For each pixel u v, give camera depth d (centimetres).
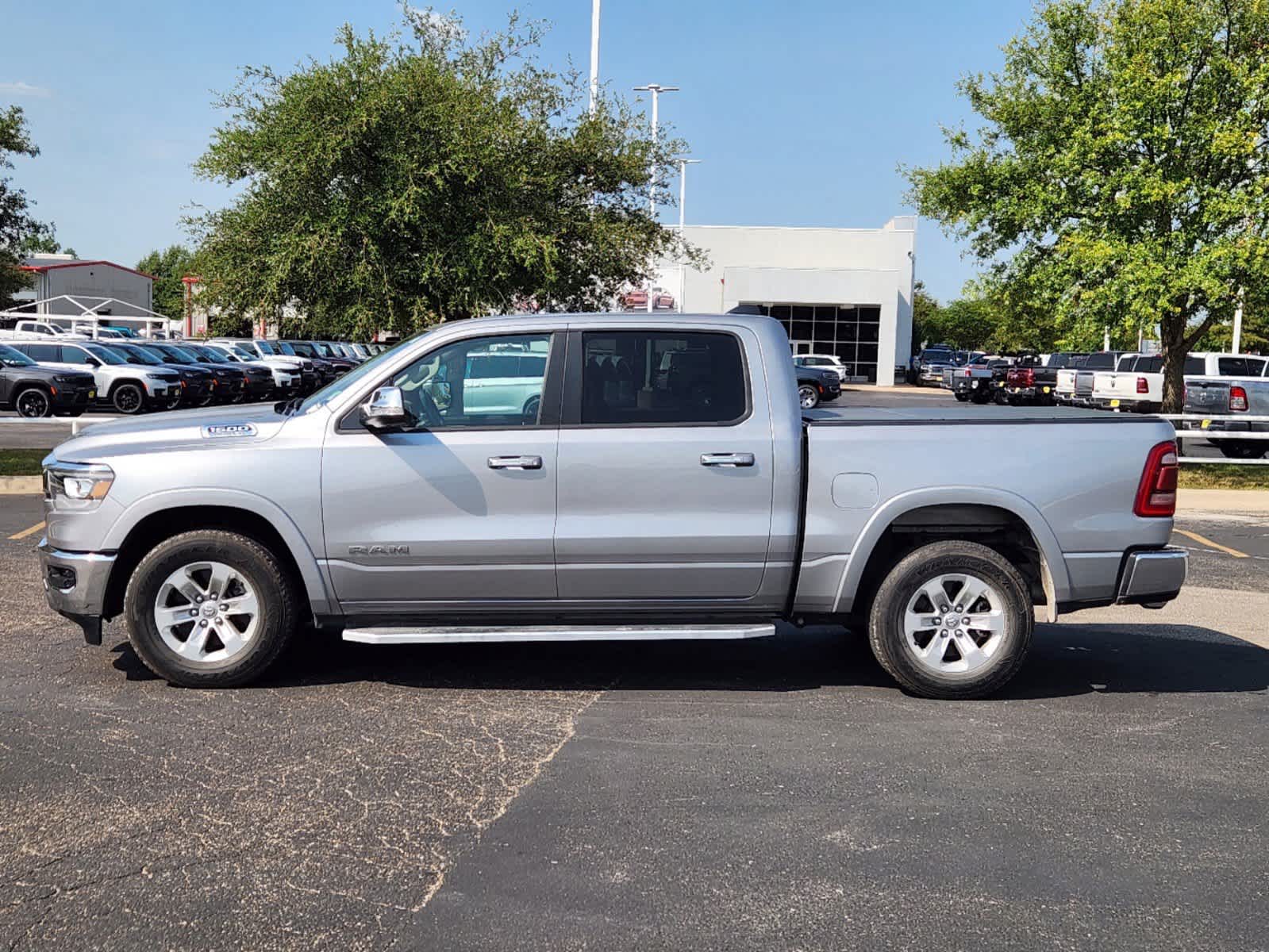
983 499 596
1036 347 6134
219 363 3197
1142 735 551
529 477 581
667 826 432
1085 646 739
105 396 2719
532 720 559
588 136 2003
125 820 430
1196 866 405
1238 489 1582
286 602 592
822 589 600
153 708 566
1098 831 434
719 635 582
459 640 577
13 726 536
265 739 522
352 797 455
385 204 1595
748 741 533
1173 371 1898
